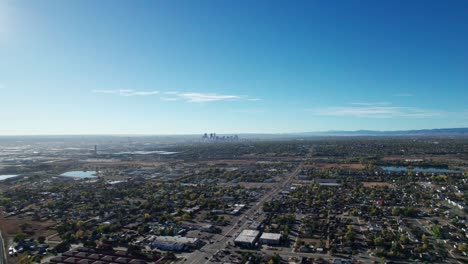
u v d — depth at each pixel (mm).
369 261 168250
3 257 180000
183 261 171625
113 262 169500
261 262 169000
